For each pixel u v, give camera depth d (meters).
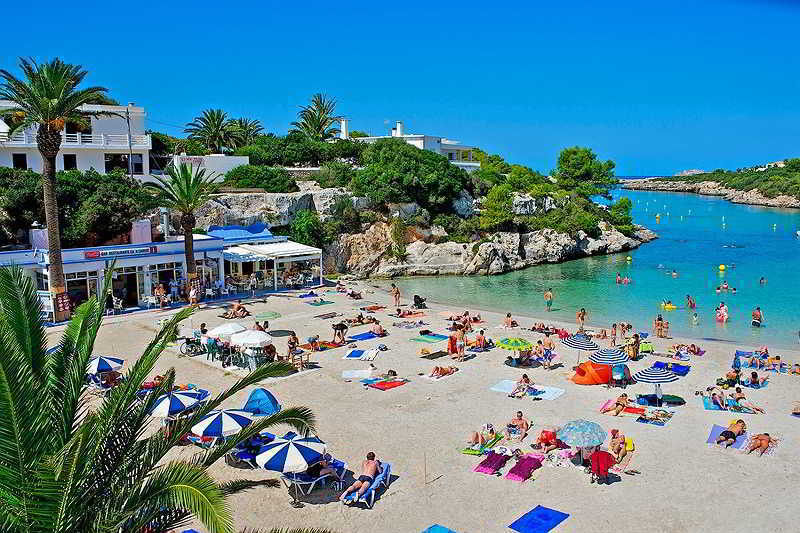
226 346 31.97
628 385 28.39
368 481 18.14
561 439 19.50
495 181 94.81
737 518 17.11
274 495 18.36
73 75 39.44
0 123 59.56
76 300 42.69
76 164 61.31
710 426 23.50
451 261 68.56
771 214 145.62
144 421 12.88
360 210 69.00
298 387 28.16
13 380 9.36
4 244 48.78
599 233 85.62
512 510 17.58
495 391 27.59
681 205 179.50
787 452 21.17
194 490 9.59
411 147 81.75
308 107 103.06
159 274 47.34
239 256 51.44
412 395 27.08
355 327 40.06
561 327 42.25
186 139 91.94
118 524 9.80
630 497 18.23
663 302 51.72
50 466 9.16
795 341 39.47
